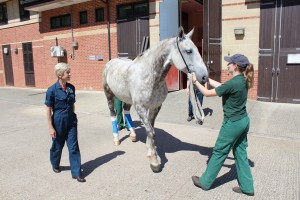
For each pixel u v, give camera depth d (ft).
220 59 34.47
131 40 41.57
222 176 14.16
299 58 30.04
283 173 14.33
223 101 11.84
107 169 15.40
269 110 27.86
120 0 41.75
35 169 15.62
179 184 13.44
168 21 30.14
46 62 55.06
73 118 13.96
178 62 13.37
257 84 32.76
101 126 25.13
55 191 13.06
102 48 45.19
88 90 48.37
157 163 14.76
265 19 31.42
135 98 15.12
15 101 42.01
